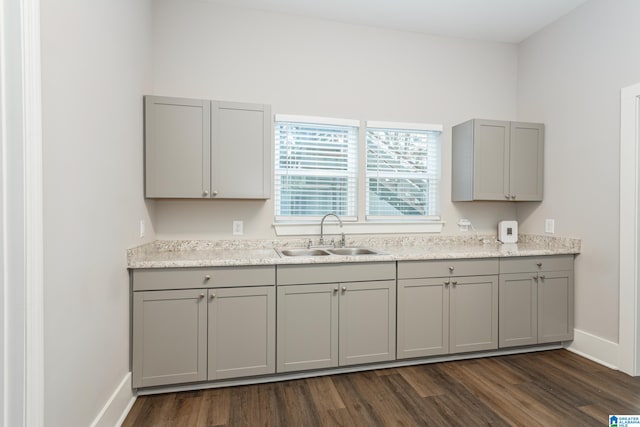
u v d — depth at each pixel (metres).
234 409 1.96
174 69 2.69
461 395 2.12
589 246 2.70
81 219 1.45
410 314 2.49
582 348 2.75
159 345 2.09
